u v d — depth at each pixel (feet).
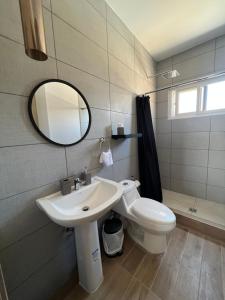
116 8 4.72
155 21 5.27
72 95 3.67
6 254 2.76
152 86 7.63
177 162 7.79
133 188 5.20
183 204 6.81
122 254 4.69
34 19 1.44
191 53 6.77
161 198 7.09
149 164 6.59
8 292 2.83
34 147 3.03
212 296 3.45
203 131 6.82
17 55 2.67
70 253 3.95
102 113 4.66
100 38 4.39
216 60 6.18
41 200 3.10
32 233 3.10
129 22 5.30
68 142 3.64
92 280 3.60
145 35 5.97
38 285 3.30
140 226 4.75
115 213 5.32
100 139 4.63
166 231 4.07
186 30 5.68
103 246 4.87
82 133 3.98
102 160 4.52
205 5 4.59
